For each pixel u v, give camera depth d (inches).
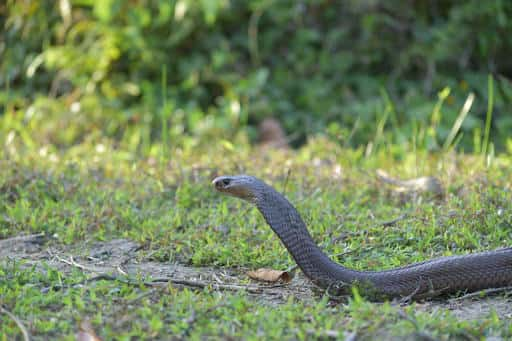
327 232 299.7
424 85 542.9
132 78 545.6
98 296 229.5
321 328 200.4
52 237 307.7
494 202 312.2
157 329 199.9
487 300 239.6
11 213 322.3
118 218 319.9
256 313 211.3
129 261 284.2
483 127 521.0
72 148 446.0
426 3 571.5
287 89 550.9
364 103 535.5
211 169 376.5
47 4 563.5
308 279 249.4
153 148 439.5
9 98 541.3
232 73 553.0
